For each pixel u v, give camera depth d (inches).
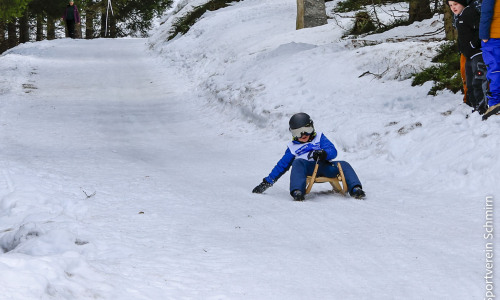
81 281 197.3
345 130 538.3
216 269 234.4
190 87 1060.5
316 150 371.2
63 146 620.1
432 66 635.5
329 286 216.1
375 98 617.3
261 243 273.6
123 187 414.0
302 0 1165.7
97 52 1583.4
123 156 565.6
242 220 319.9
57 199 361.7
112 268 225.8
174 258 247.9
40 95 992.9
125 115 836.6
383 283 217.5
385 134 495.8
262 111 685.9
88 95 1007.6
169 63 1328.7
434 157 422.3
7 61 1320.1
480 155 384.2
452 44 665.0
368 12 1085.1
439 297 202.4
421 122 484.1
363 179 430.0
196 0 1905.8
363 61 719.7
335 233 287.3
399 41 808.3
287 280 222.2
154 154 580.7
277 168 386.0
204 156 567.2
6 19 1376.7
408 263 237.1
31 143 634.8
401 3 1151.6
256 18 1407.5
